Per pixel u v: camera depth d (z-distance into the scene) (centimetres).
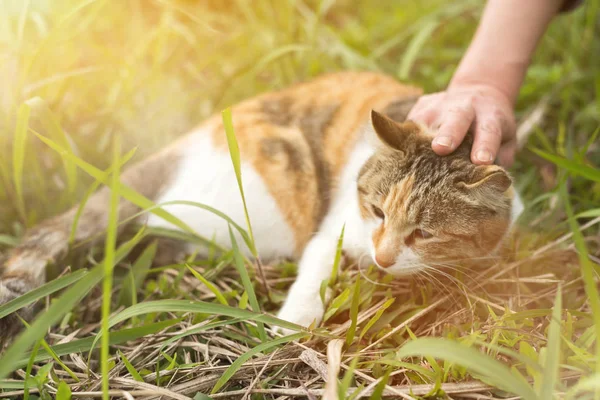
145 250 65
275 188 69
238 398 52
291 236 70
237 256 56
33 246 63
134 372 52
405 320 58
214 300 62
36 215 72
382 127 61
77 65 86
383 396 51
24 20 72
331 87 76
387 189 61
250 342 57
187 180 70
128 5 95
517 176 77
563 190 63
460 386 50
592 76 88
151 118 84
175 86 88
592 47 93
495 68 65
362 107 72
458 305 59
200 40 94
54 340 58
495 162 63
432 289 62
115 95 82
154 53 89
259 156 69
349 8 117
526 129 79
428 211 59
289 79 90
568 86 86
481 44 67
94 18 88
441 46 100
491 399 50
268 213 69
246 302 58
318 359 53
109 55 83
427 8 105
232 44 96
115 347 58
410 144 61
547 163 77
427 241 60
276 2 101
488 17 68
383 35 104
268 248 70
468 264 62
